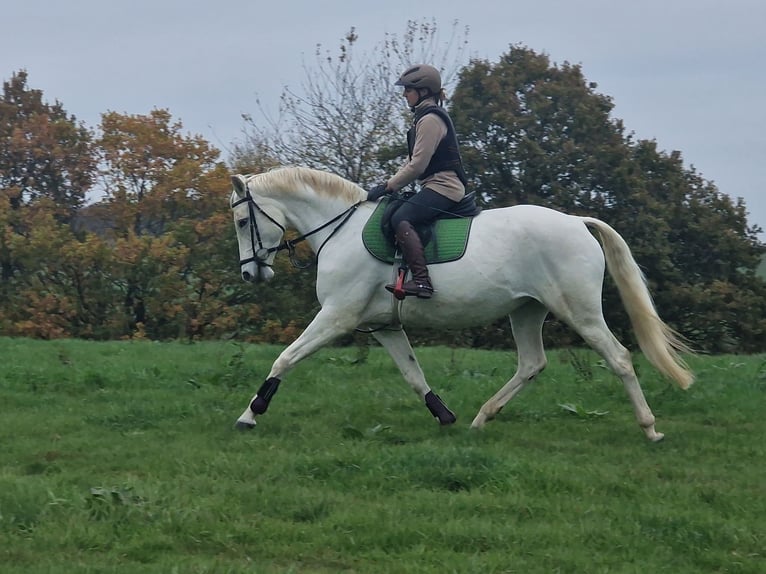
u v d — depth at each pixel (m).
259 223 8.62
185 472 6.96
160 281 35.50
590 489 6.65
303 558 5.43
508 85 34.91
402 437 8.31
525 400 10.21
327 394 10.48
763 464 7.55
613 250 8.20
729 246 34.16
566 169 33.69
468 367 12.80
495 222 8.09
